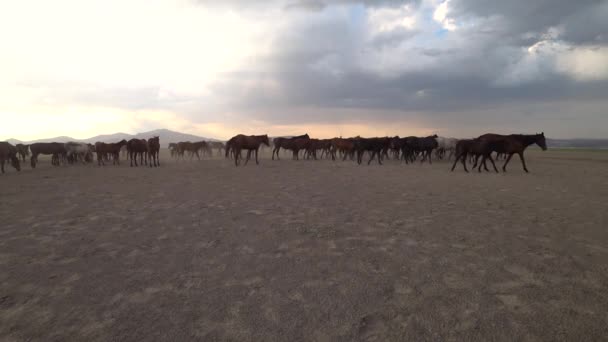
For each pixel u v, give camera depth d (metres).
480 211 7.41
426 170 17.64
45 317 3.01
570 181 12.66
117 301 3.31
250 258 4.54
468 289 3.52
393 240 5.30
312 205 8.18
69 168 19.69
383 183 12.29
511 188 10.89
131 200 8.84
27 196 9.38
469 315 2.98
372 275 3.92
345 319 2.94
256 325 2.84
